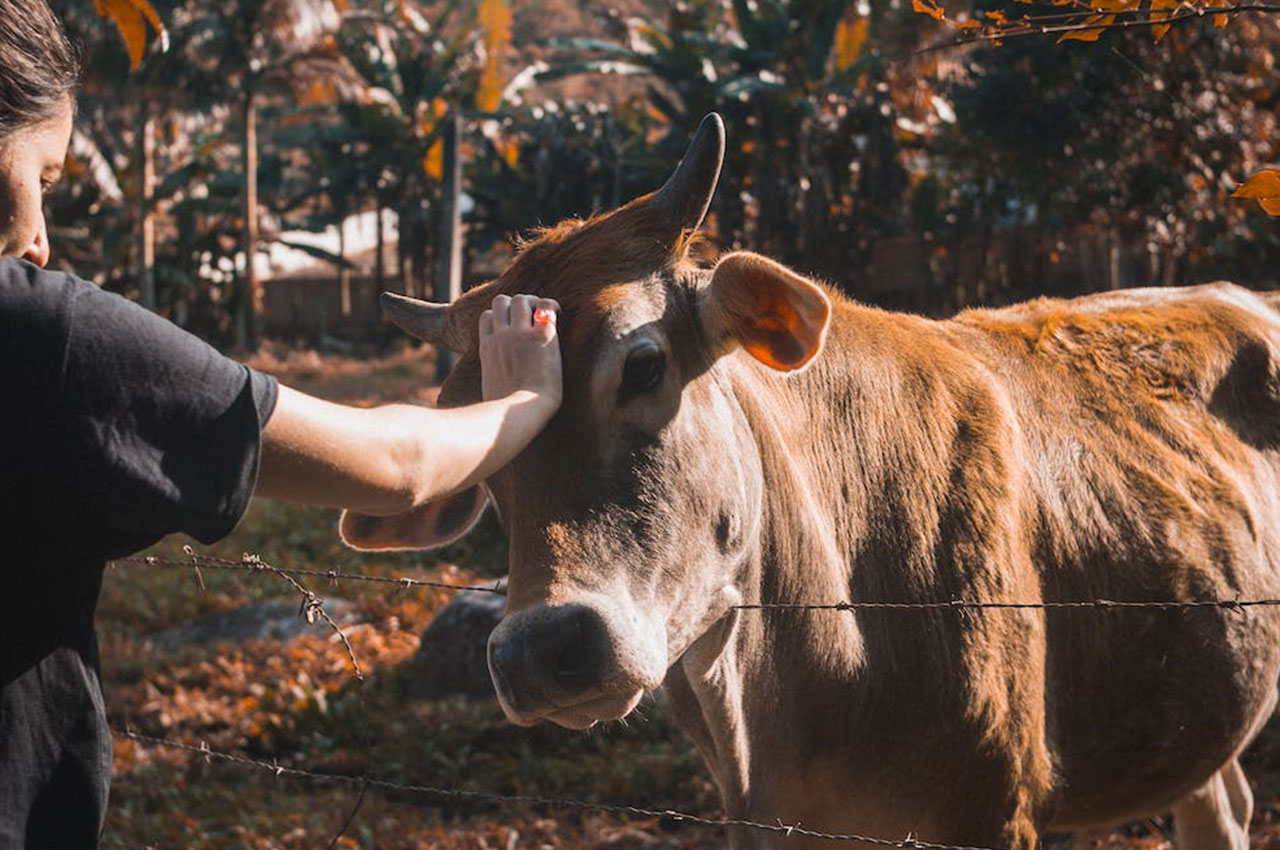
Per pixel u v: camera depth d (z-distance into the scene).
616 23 27.39
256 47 29.69
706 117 2.71
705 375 2.72
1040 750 3.28
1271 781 5.91
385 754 7.95
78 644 1.38
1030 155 15.89
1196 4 2.62
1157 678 3.56
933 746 3.12
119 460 1.25
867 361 3.33
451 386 2.66
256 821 6.91
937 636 3.12
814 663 3.03
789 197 25.73
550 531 2.42
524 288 2.66
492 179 31.62
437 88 29.50
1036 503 3.43
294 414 1.38
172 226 39.41
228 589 12.52
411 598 11.17
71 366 1.24
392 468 1.48
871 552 3.18
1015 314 4.02
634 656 2.37
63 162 1.45
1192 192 14.84
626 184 29.78
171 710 9.02
